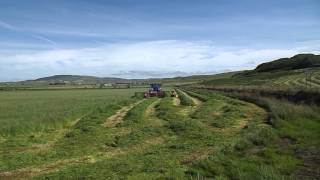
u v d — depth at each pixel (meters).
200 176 14.69
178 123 29.53
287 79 117.19
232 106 44.56
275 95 58.28
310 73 129.12
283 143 21.61
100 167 16.41
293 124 28.34
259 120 32.72
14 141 23.67
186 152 19.91
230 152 18.91
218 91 93.19
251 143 21.14
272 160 17.36
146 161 17.48
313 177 14.98
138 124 31.12
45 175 15.52
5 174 16.12
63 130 29.12
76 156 19.55
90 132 26.89
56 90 148.75
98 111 43.47
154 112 42.50
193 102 55.59
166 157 18.47
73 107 49.78
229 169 15.44
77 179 14.66
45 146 22.47
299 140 22.23
